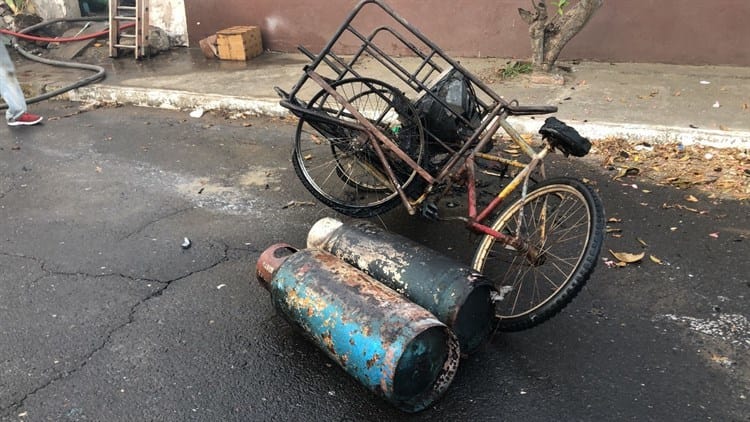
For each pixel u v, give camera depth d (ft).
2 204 15.79
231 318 10.91
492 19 25.67
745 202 14.21
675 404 8.66
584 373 9.34
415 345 8.43
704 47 23.49
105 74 26.89
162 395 9.13
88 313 11.12
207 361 9.84
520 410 8.70
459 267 9.49
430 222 14.21
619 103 20.08
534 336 10.19
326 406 8.88
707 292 11.10
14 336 10.50
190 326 10.71
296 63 27.53
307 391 9.17
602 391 8.97
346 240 10.64
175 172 17.61
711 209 14.01
